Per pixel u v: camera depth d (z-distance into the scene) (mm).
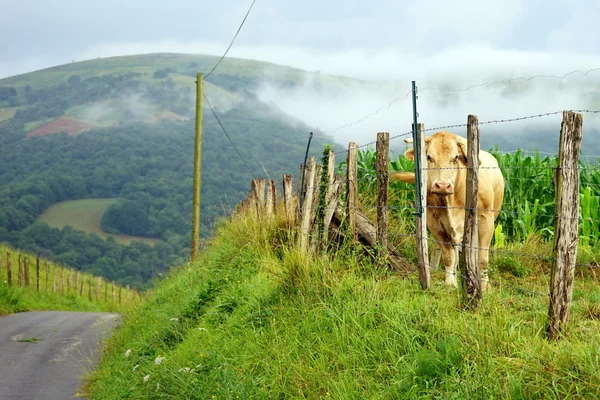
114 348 13797
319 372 6691
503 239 12359
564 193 6105
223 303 10227
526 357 5691
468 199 7270
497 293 7844
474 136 7227
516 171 14750
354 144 10000
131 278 112125
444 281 9555
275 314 8531
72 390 11906
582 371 5352
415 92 8711
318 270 8812
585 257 10875
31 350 16000
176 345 10305
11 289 29625
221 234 17969
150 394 8344
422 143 8703
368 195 13125
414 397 5738
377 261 9211
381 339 6773
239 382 7160
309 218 10281
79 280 41531
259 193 16422
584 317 6863
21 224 150625
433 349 6176
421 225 8547
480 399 5441
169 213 156750
